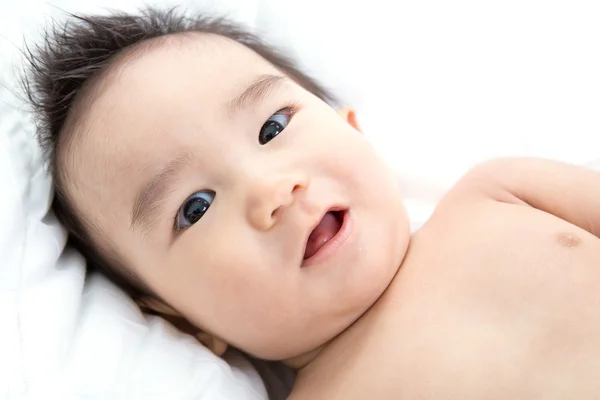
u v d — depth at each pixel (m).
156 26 1.04
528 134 1.22
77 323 0.85
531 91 1.24
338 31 1.32
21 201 0.87
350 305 0.87
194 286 0.88
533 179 0.96
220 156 0.85
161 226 0.88
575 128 1.19
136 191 0.88
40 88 0.97
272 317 0.86
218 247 0.85
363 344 0.89
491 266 0.88
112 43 0.99
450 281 0.89
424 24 1.33
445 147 1.25
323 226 0.88
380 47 1.32
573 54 1.24
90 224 0.96
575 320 0.80
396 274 0.93
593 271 0.84
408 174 1.24
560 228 0.89
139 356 0.84
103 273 0.99
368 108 1.30
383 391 0.84
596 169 1.15
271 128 0.90
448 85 1.29
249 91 0.90
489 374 0.79
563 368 0.78
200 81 0.90
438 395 0.80
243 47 1.00
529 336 0.81
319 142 0.89
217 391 0.84
